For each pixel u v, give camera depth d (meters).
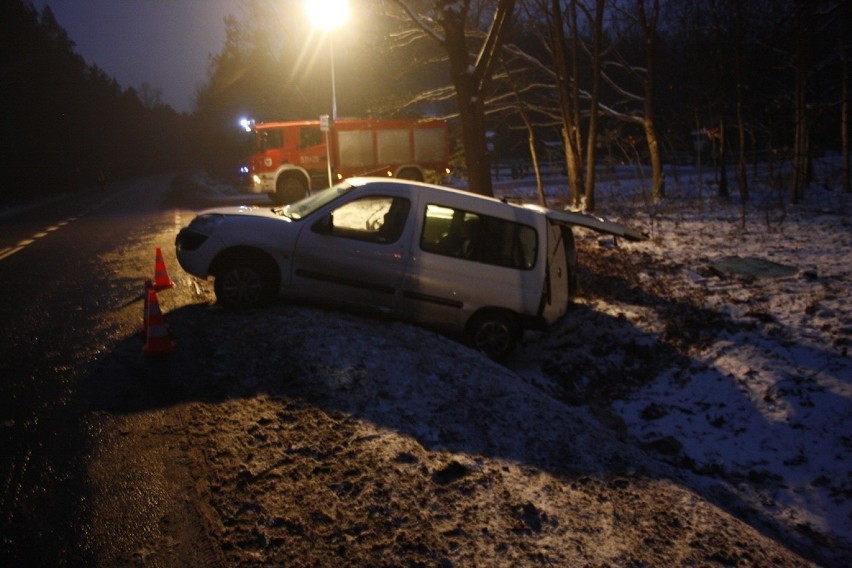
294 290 7.46
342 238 7.41
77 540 3.41
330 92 36.47
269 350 6.16
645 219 15.70
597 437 5.15
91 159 61.78
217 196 33.09
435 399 5.36
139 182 68.62
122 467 4.15
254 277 7.43
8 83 38.16
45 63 43.81
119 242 15.37
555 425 5.20
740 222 14.43
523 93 22.92
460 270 7.47
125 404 5.11
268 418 4.85
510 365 7.93
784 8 17.50
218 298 7.43
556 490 4.15
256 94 41.62
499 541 3.53
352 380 5.51
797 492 5.28
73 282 10.34
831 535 4.81
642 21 19.89
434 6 13.84
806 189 20.66
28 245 15.46
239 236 7.33
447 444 4.61
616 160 25.25
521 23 21.08
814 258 10.38
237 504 3.76
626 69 20.92
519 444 4.77
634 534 3.75
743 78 19.66
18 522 3.56
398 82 25.78
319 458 4.29
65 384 5.57
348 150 25.14
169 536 3.46
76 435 4.59
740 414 6.30
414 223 7.45
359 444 4.48
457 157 29.73
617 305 8.98
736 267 10.08
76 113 54.72
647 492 4.27
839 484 5.28
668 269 10.42
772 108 19.69
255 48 38.72
